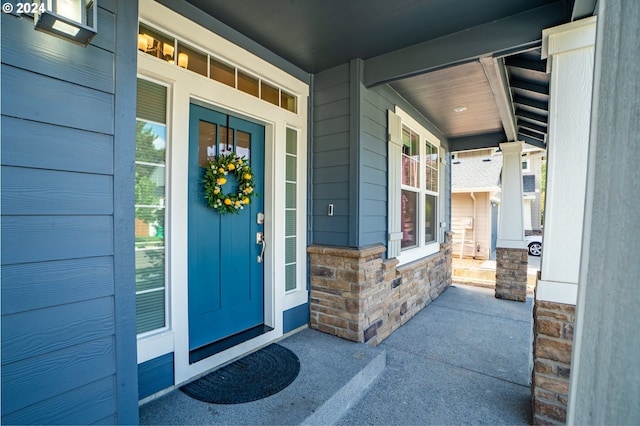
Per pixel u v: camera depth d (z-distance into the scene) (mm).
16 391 1024
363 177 2906
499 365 2727
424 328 3613
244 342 2475
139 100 1905
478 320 3914
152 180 1971
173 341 2006
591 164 613
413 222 4301
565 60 1889
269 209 2803
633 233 491
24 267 1041
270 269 2791
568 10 1971
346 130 2912
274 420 1722
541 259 1933
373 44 2586
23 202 1040
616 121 539
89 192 1180
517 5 2086
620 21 540
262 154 2816
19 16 1035
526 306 4555
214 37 2225
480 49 2316
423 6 2092
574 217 1845
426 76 3148
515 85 3355
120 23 1264
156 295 1989
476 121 4680
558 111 1903
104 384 1216
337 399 1993
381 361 2584
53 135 1098
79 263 1156
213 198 2346
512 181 5047
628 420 487
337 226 2963
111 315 1233
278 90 2836
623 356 500
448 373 2582
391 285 3412
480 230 10391
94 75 1193
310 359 2422
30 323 1050
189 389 2000
